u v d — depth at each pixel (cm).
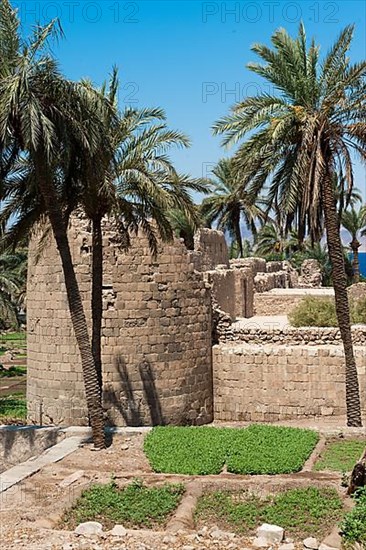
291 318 3003
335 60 2069
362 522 1190
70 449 1828
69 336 2405
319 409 2431
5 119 1638
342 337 2123
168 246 2450
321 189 2106
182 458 1678
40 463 1698
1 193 1933
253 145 2102
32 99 1636
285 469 1580
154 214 2069
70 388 2406
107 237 2400
